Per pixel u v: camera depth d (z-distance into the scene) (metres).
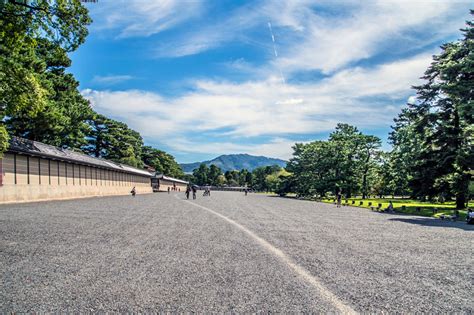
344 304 5.43
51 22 13.03
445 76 29.36
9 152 29.75
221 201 46.34
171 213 22.67
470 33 28.50
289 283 6.48
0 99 14.60
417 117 37.31
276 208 32.81
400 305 5.46
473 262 8.95
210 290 5.95
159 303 5.29
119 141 85.56
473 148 29.81
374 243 11.75
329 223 18.75
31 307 5.06
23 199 31.42
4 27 12.04
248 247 10.21
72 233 12.11
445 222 21.83
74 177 43.09
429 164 34.31
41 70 31.80
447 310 5.30
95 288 5.96
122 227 14.26
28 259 8.00
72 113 42.97
